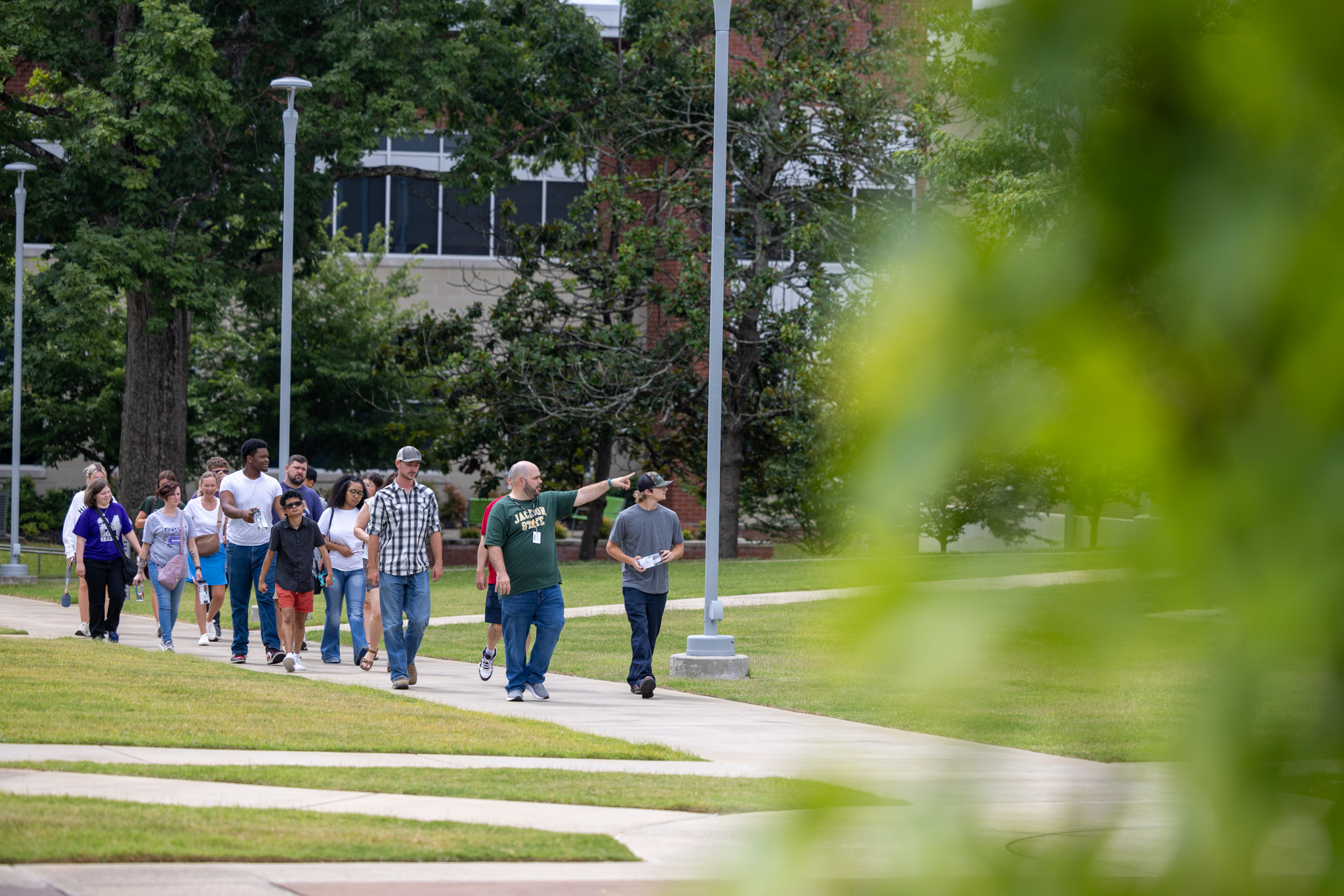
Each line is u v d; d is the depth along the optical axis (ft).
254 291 270.67
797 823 7.88
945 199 8.26
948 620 7.35
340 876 50.55
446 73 257.75
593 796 67.72
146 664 120.98
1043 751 7.64
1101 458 7.38
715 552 131.64
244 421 358.84
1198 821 7.62
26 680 105.29
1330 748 7.37
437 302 400.47
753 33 284.20
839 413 7.86
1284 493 7.16
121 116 233.35
